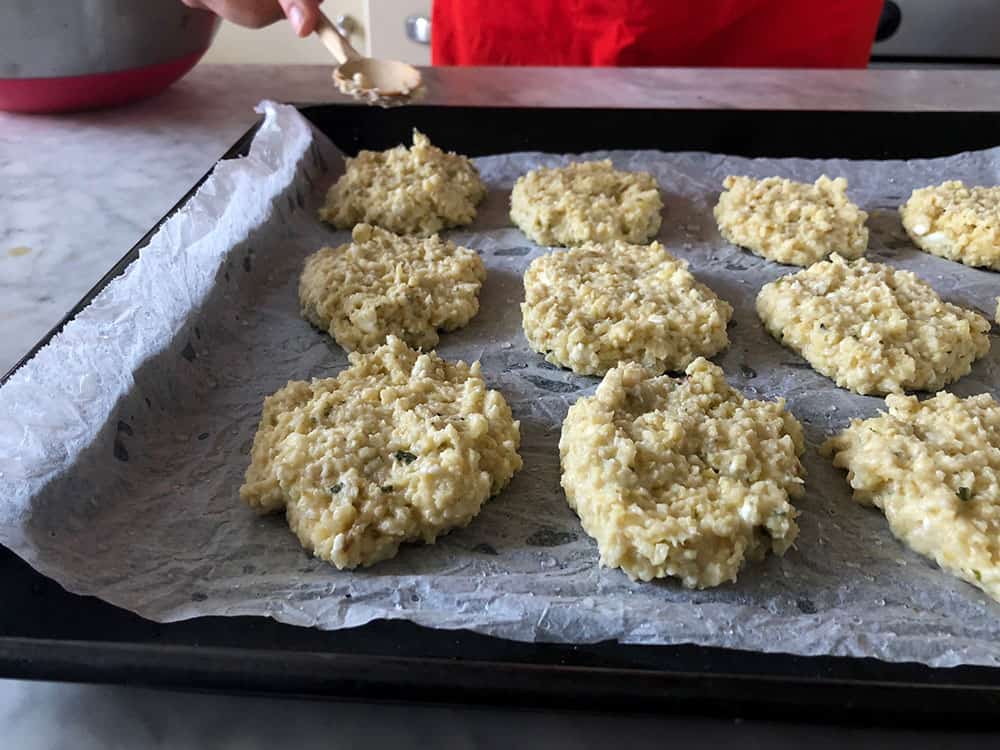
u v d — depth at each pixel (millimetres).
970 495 231
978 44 615
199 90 469
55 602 198
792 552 230
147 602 204
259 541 229
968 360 297
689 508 224
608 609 203
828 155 404
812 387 292
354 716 187
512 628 196
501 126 409
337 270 321
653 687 179
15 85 406
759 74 470
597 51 514
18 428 232
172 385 269
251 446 259
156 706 187
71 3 382
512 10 513
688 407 258
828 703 178
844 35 510
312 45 745
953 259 353
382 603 208
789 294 314
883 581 223
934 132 403
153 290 284
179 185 382
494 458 245
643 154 405
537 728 185
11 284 318
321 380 273
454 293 319
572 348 293
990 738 181
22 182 381
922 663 191
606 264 330
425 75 465
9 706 187
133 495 240
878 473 241
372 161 383
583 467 237
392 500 229
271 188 353
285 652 183
